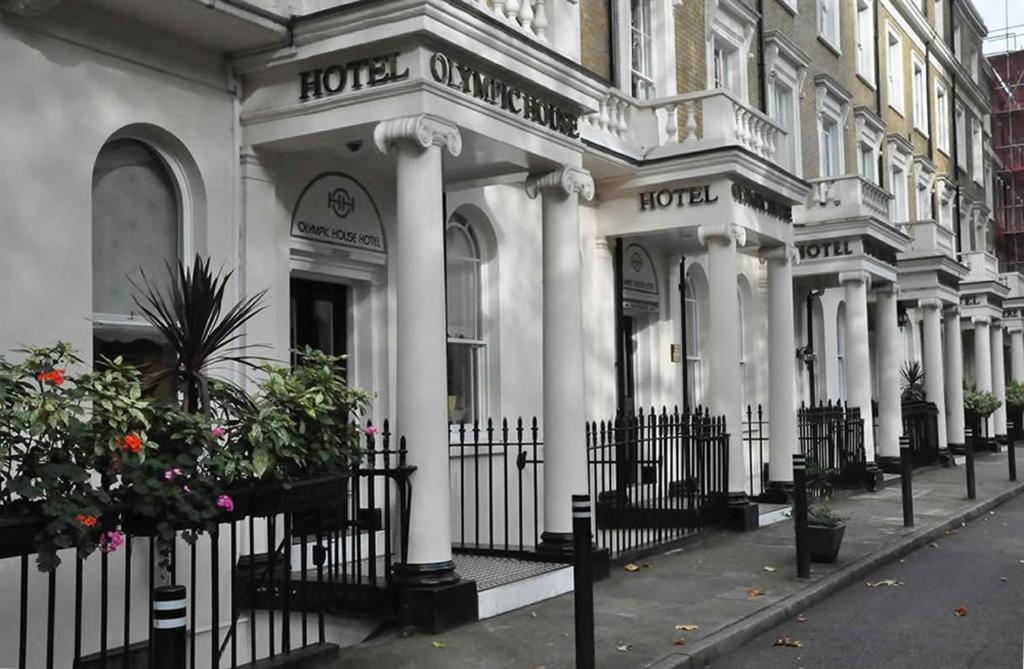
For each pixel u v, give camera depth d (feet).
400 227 25.50
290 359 30.25
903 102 93.91
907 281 77.00
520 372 37.91
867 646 24.68
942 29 109.91
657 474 39.65
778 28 64.64
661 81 49.26
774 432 48.08
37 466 15.33
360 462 23.89
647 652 22.93
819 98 71.31
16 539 15.29
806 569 31.71
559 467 30.66
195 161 26.22
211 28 25.36
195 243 26.53
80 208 23.32
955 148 112.37
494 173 31.91
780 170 45.44
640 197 44.06
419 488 24.99
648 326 50.80
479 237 37.50
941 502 52.65
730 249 42.47
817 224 59.52
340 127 26.11
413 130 24.81
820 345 70.23
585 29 43.16
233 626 19.61
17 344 21.76
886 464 66.69
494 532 35.68
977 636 25.54
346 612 25.13
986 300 94.17
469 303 37.17
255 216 27.50
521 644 23.50
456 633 24.39
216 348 20.72
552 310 31.09
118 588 23.13
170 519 16.96
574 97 30.78
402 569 24.81
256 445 18.35
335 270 30.71
